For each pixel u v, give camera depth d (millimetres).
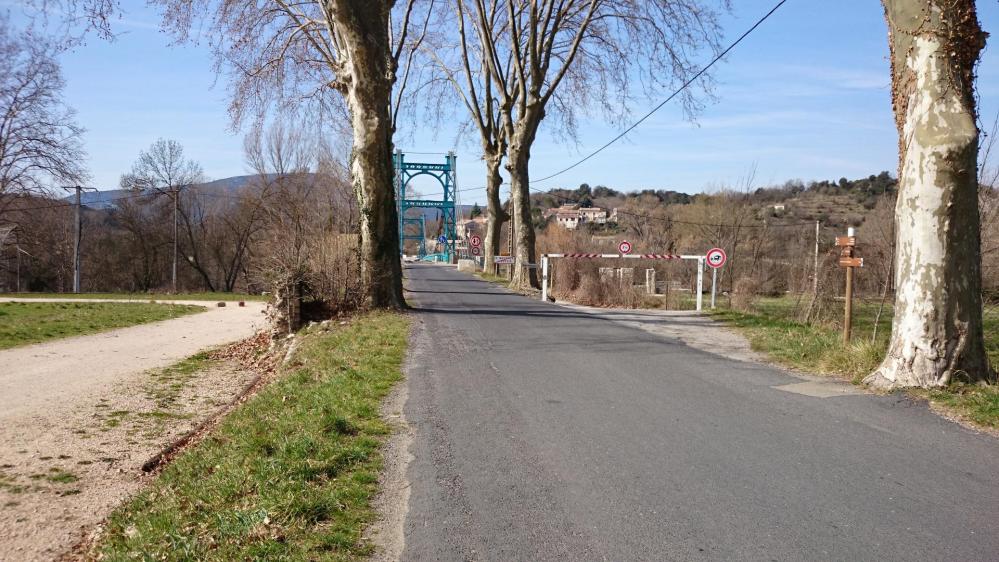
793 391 8695
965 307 8164
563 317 18188
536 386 9055
